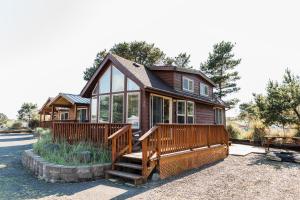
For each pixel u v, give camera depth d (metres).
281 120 16.69
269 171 8.89
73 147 9.12
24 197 5.55
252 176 8.03
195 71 16.73
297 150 15.17
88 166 7.29
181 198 5.55
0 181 7.11
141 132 10.98
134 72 12.32
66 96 20.91
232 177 7.84
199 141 10.22
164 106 13.02
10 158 11.53
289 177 7.94
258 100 18.12
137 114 11.58
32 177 7.68
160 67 14.99
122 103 12.34
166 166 7.77
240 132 21.52
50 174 7.18
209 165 10.14
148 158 7.33
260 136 19.06
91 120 13.98
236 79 29.25
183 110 14.81
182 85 15.66
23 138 23.20
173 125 8.44
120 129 8.39
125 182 7.00
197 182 7.12
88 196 5.63
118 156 8.02
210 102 17.16
